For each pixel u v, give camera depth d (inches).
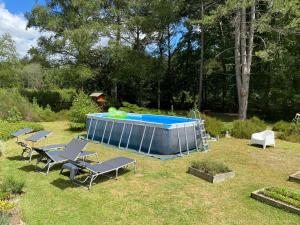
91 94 896.9
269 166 354.0
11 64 995.9
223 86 1050.1
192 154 410.3
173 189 272.5
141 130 423.2
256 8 760.3
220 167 308.0
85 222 207.5
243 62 711.7
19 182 259.3
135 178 303.0
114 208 231.3
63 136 541.0
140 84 1039.0
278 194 241.3
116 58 851.4
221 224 206.7
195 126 435.5
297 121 606.2
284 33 681.6
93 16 860.0
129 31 880.9
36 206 231.5
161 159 378.3
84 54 846.5
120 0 877.2
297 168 345.4
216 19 709.9
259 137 473.7
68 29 823.7
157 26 890.7
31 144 469.1
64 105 925.8
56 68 860.6
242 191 267.4
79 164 287.4
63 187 275.1
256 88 934.4
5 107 663.1
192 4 901.2
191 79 1072.8
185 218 215.6
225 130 555.5
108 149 437.1
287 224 205.8
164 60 1005.2
